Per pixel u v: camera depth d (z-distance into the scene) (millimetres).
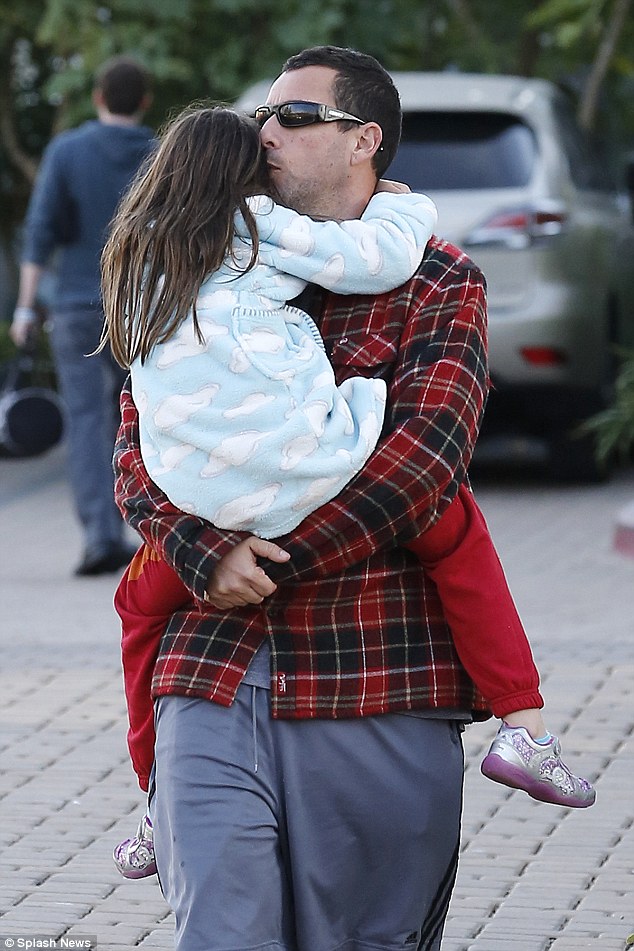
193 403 7094
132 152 22734
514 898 11250
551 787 7535
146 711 7906
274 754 7379
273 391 7082
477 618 7445
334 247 7242
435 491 7219
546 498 29000
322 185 7625
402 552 7535
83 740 15094
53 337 23141
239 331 7129
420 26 39438
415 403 7316
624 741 14609
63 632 19484
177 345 7172
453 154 28188
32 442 24875
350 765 7418
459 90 28828
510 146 28188
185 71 34000
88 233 22750
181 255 7180
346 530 7141
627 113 41156
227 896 7141
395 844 7535
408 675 7469
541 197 27703
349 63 7645
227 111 7582
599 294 28734
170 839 7387
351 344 7453
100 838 12602
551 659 17406
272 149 7633
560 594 20922
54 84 34438
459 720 7738
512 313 27516
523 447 30188
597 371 28719
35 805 13344
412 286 7480
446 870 7793
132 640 7809
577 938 10547
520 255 27516
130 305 7305
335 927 7578
